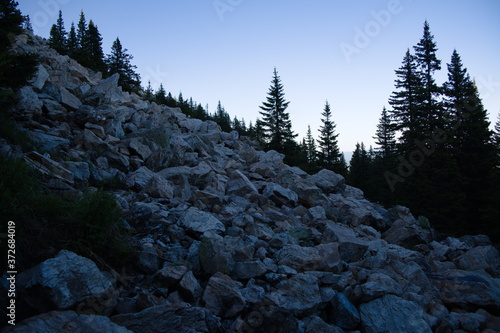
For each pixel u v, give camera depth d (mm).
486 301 7023
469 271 9172
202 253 6480
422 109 33344
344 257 8914
